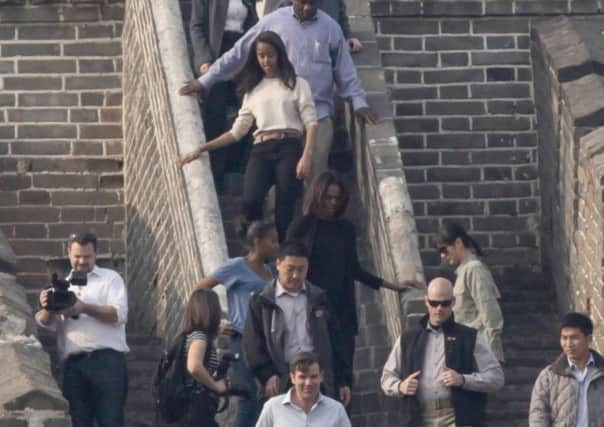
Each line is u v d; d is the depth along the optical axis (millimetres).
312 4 38531
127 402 39156
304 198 35875
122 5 45812
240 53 38938
